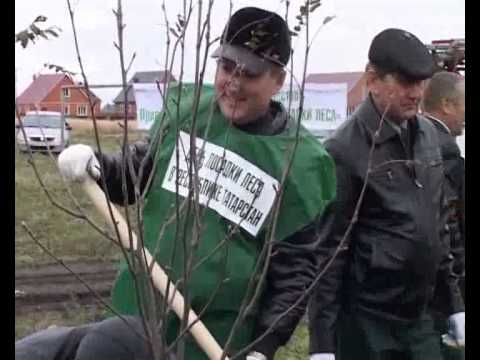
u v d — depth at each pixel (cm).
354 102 993
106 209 280
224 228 290
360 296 383
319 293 368
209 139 298
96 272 872
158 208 294
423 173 383
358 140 374
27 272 863
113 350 262
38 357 279
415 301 385
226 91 288
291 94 299
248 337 296
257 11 282
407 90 372
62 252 918
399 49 370
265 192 292
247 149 295
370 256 378
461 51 646
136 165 297
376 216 378
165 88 232
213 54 285
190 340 287
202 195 293
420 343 394
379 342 384
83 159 280
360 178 372
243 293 290
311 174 294
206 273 286
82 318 712
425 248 381
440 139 447
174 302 270
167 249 283
